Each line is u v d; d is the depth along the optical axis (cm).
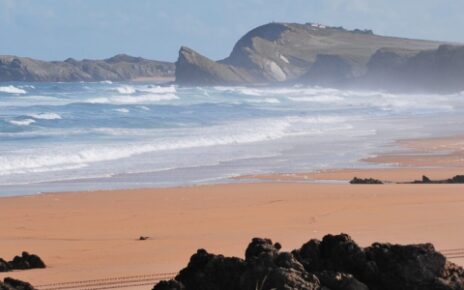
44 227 3597
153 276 2548
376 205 4019
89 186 4925
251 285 1888
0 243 3222
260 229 3453
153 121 9538
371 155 6769
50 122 9006
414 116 12000
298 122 10138
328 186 4800
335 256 2027
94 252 3023
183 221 3700
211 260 1984
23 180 5144
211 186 4862
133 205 4156
